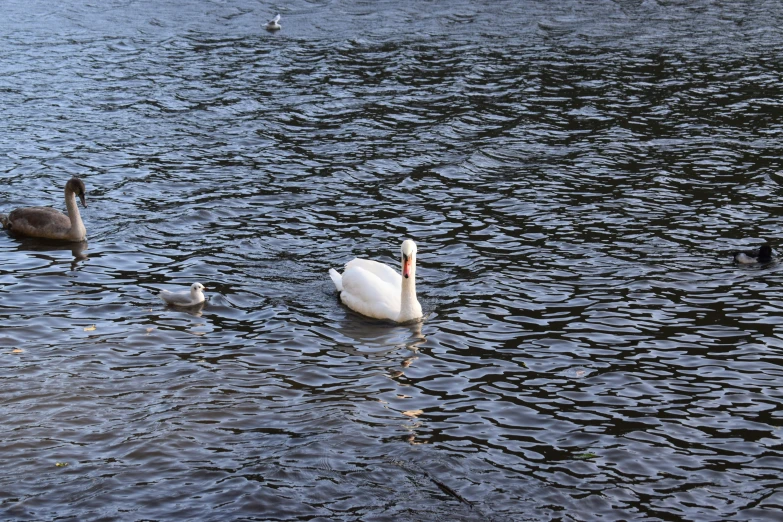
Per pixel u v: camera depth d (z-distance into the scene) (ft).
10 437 46.39
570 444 48.01
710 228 78.54
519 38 150.30
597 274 69.41
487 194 87.30
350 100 118.01
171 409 49.80
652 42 148.15
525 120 109.70
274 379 53.72
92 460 44.91
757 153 98.32
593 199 85.76
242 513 41.45
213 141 102.47
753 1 177.17
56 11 166.91
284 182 90.27
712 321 61.67
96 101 116.16
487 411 51.01
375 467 45.27
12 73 127.75
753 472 45.80
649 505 43.19
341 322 61.72
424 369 55.57
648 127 107.76
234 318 61.87
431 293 66.33
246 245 74.69
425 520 41.45
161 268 70.03
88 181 89.61
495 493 43.70
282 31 154.81
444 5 173.17
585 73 130.62
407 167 94.79
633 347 58.39
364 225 79.66
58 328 59.26
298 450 46.29
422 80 127.13
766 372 55.21
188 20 161.99
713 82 125.90
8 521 40.24
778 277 68.33
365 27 157.38
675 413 51.03
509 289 66.90
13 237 75.77
